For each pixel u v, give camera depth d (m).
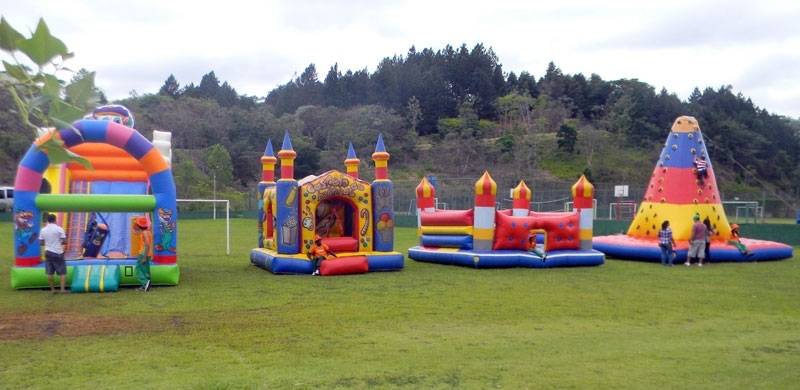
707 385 6.05
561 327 8.91
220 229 30.22
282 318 9.45
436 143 67.44
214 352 7.37
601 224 29.67
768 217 44.78
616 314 9.94
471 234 16.72
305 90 83.50
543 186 53.44
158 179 12.42
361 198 15.51
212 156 49.72
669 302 11.11
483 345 7.76
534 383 6.09
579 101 79.88
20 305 10.39
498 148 63.28
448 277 14.31
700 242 16.86
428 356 7.18
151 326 8.83
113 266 12.17
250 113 61.75
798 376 6.37
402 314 9.81
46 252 11.48
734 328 8.94
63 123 1.62
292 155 14.90
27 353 7.28
